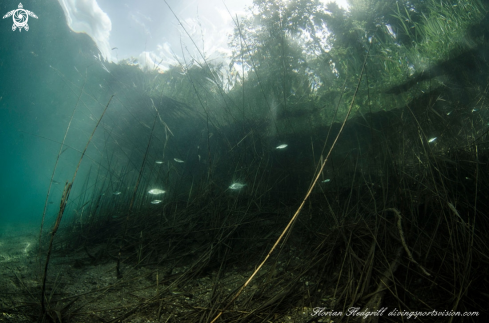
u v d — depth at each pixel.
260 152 3.56
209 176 3.33
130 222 3.18
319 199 2.90
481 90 2.84
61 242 2.95
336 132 3.56
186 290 1.99
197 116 4.65
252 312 1.66
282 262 2.23
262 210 3.01
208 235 2.70
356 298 1.65
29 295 1.96
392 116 3.27
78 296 1.96
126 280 2.17
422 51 3.82
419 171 2.43
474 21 3.37
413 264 1.85
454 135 2.66
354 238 2.14
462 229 1.87
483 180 2.21
